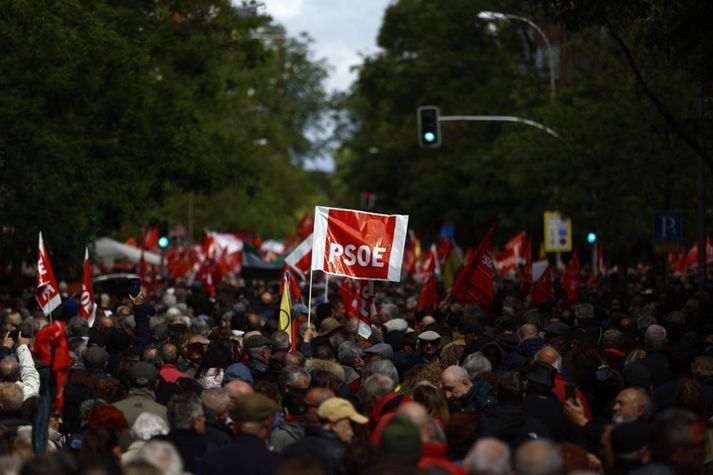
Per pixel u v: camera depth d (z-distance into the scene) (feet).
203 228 462.19
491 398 65.05
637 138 204.23
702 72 116.06
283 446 61.16
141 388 65.98
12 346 101.14
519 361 78.95
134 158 196.24
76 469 41.47
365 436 55.16
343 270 95.14
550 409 62.08
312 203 603.26
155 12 219.41
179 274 263.90
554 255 339.77
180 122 204.95
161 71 223.51
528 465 40.19
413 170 403.34
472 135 375.66
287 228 508.94
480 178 357.41
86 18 173.37
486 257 120.67
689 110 191.72
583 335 82.53
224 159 223.51
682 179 203.21
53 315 130.62
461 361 81.82
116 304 158.30
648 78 199.72
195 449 55.06
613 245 243.81
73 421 72.69
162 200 216.13
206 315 142.51
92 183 178.19
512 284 213.66
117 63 177.37
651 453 47.21
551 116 236.63
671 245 170.91
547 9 120.67
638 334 99.71
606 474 54.13
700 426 46.60
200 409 55.62
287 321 97.45
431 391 57.98
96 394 69.10
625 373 68.59
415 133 410.31
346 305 135.54
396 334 98.68
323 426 54.08
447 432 54.24
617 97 203.62
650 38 120.06
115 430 56.03
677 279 214.48
